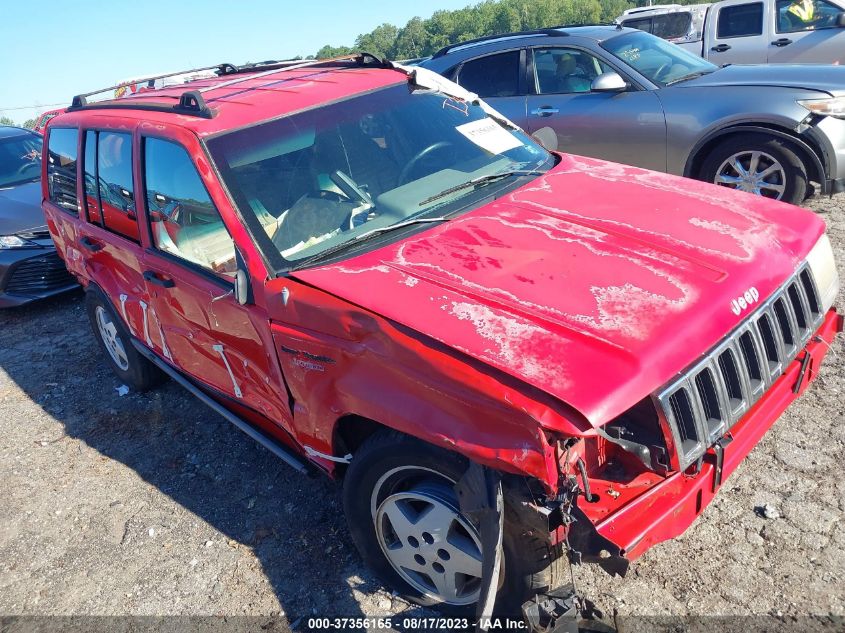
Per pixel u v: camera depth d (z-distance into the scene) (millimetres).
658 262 2572
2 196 7781
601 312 2299
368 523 2824
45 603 3268
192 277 3334
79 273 5004
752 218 2928
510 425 2057
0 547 3717
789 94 5820
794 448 3371
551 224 2922
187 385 4031
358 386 2482
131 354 4844
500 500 2125
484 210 3152
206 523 3625
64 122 4859
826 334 2936
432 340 2279
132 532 3658
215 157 3123
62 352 6188
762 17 10633
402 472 2574
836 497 3033
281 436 3381
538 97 7164
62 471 4328
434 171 3473
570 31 7219
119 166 3920
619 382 2045
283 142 3283
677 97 6336
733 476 3254
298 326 2725
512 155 3773
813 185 6695
